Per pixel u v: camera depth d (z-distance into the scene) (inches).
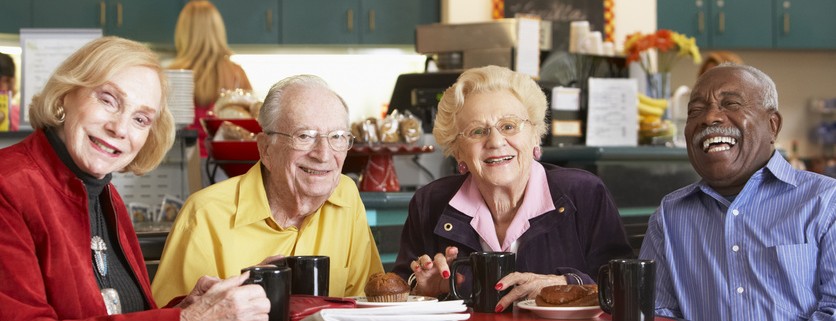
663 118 169.0
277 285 61.7
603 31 239.1
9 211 63.1
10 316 60.7
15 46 238.2
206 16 174.4
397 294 70.4
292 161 83.2
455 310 65.1
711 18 262.1
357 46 249.0
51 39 138.1
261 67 256.8
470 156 82.7
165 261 84.7
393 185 120.0
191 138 124.6
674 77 272.2
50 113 67.1
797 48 266.1
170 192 124.3
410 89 150.9
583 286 68.7
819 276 77.4
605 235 86.0
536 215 85.0
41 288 63.1
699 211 83.2
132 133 68.6
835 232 76.4
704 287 81.6
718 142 80.2
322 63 257.8
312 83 84.8
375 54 257.3
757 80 80.9
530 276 71.4
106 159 68.1
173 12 239.5
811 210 77.6
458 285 73.3
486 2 235.6
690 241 83.0
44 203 65.1
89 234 68.4
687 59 271.6
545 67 155.6
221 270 84.5
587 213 86.4
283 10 244.7
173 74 124.3
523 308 68.1
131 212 122.0
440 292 76.0
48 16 234.2
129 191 123.0
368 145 117.5
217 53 175.2
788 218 78.2
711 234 82.0
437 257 74.7
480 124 82.0
